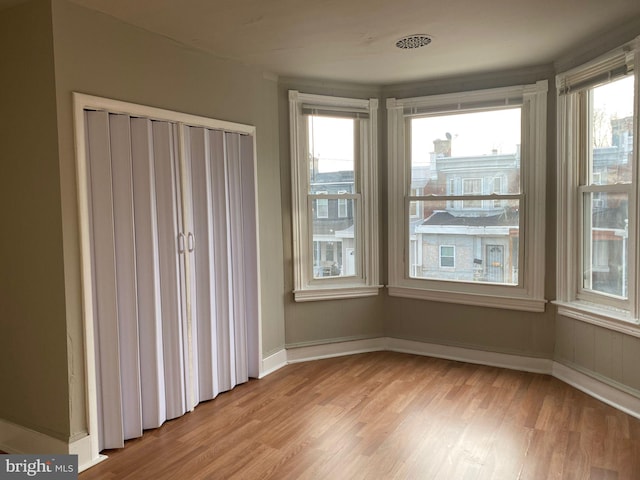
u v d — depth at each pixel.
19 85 2.45
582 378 3.38
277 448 2.64
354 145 4.24
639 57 2.78
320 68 3.65
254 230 3.60
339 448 2.63
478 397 3.28
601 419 2.92
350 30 2.86
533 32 2.94
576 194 3.46
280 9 2.54
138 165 2.76
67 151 2.41
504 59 3.46
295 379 3.68
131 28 2.72
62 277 2.42
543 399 3.23
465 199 3.99
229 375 3.44
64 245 2.41
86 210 2.49
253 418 3.02
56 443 2.50
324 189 4.16
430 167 4.13
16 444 2.65
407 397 3.30
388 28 2.83
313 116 4.03
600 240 3.28
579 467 2.40
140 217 2.78
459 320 4.07
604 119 3.22
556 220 3.57
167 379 2.99
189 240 3.08
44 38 2.36
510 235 3.84
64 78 2.39
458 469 2.40
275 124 3.87
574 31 2.93
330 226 4.20
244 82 3.53
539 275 3.68
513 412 3.04
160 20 2.66
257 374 3.69
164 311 2.95
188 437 2.79
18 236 2.53
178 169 3.00
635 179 2.87
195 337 3.17
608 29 2.91
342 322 4.25
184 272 3.04
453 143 4.03
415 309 4.25
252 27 2.78
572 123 3.42
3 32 2.46
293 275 4.04
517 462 2.46
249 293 3.63
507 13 2.64
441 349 4.16
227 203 3.36
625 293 3.09
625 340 3.01
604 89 3.20
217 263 3.33
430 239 4.17
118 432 2.67
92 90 2.52
